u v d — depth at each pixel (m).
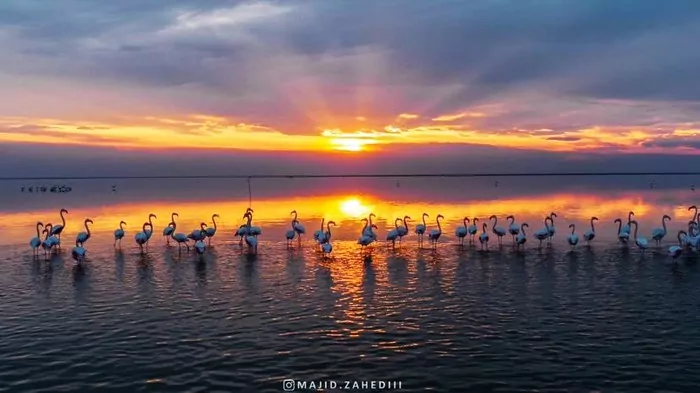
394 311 20.75
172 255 32.66
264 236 40.00
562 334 18.09
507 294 23.02
